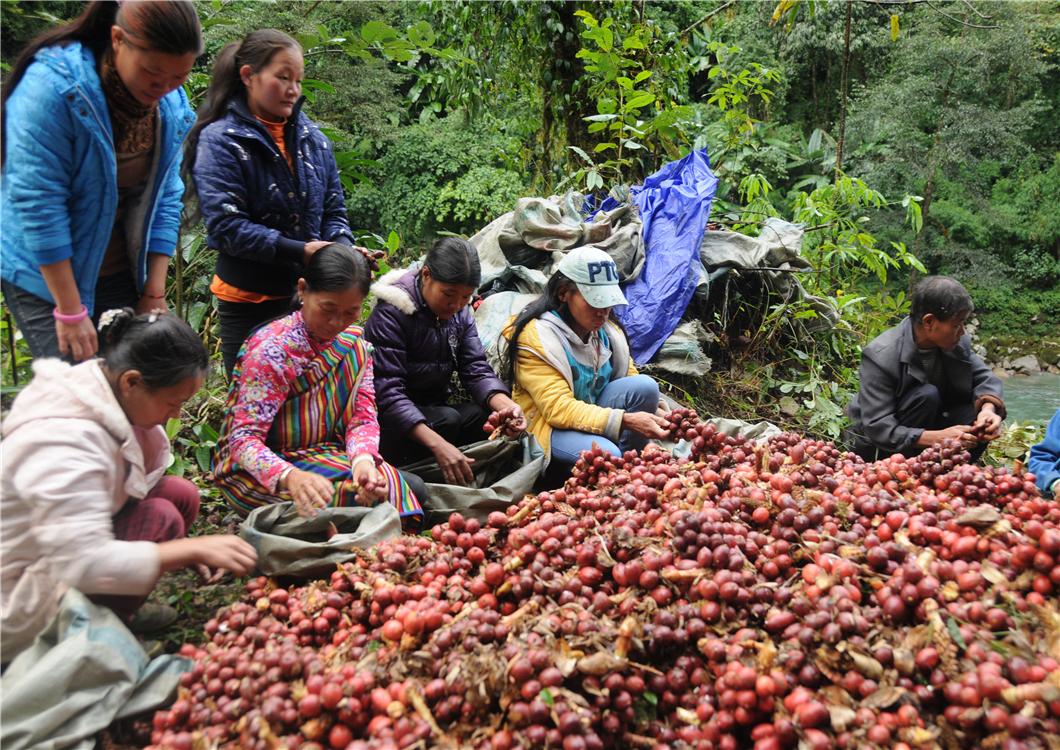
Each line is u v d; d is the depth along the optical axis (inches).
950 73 535.5
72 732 66.7
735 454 108.3
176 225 111.7
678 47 252.1
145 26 83.6
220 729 65.6
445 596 83.3
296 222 117.3
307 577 91.0
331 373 106.3
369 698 66.8
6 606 73.2
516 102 295.0
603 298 122.8
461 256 118.3
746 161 278.5
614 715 66.3
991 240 584.4
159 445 87.0
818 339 201.2
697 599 74.3
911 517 86.4
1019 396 369.7
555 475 128.3
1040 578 76.2
